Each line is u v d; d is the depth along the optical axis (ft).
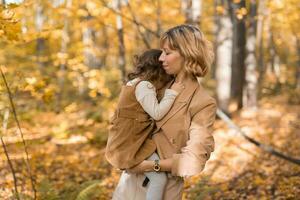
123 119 9.29
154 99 9.11
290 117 44.75
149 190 9.15
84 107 51.03
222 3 42.93
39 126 39.19
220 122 42.01
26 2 16.96
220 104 43.96
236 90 51.21
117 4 29.71
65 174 24.94
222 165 26.73
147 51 9.85
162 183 9.16
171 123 9.09
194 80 9.39
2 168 23.34
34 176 22.82
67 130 37.04
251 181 22.97
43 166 26.09
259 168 25.58
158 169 9.03
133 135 9.22
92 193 16.12
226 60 43.62
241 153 29.73
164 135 9.19
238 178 23.88
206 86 68.54
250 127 39.47
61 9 30.07
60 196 16.31
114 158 9.28
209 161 27.81
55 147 32.45
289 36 100.07
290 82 88.28
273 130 37.86
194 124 9.05
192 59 9.11
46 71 47.03
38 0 31.48
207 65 9.30
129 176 9.60
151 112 9.02
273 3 29.55
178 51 9.20
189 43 9.09
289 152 29.48
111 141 9.43
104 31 59.16
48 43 53.93
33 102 46.52
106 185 22.81
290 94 67.36
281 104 58.34
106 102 34.63
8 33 13.79
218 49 44.06
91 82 26.40
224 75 43.68
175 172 8.81
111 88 33.37
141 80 9.36
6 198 16.98
